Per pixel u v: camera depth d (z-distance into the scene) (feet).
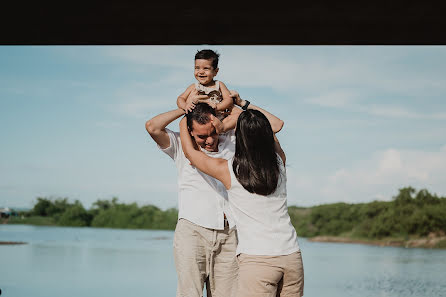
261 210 7.83
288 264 7.75
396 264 47.29
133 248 66.80
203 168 8.25
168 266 42.14
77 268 40.04
